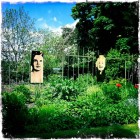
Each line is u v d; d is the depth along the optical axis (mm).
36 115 8008
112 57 15906
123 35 18234
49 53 17266
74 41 19891
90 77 14305
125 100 10047
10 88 11969
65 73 17172
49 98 10867
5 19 17438
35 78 8742
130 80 16172
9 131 7270
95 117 8359
